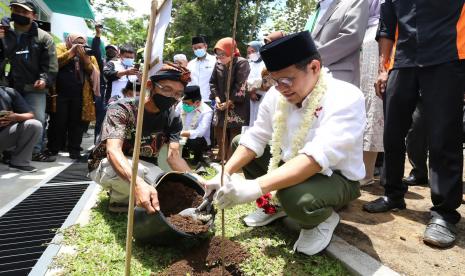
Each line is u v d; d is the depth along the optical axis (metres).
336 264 2.22
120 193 2.86
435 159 2.53
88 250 2.33
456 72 2.44
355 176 2.36
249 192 1.98
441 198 2.51
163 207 2.57
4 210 3.12
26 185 4.07
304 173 2.09
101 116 7.04
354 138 2.20
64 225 2.74
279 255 2.34
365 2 3.21
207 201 2.39
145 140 2.92
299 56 2.12
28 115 4.62
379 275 2.07
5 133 4.54
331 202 2.22
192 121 5.46
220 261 2.21
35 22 5.09
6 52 4.95
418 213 3.04
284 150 2.54
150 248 2.40
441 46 2.46
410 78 2.70
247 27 13.05
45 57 5.09
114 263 2.20
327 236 2.34
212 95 5.67
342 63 3.24
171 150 3.08
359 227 2.74
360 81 3.67
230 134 5.57
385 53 3.02
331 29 3.24
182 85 2.64
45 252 2.29
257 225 2.76
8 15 6.48
